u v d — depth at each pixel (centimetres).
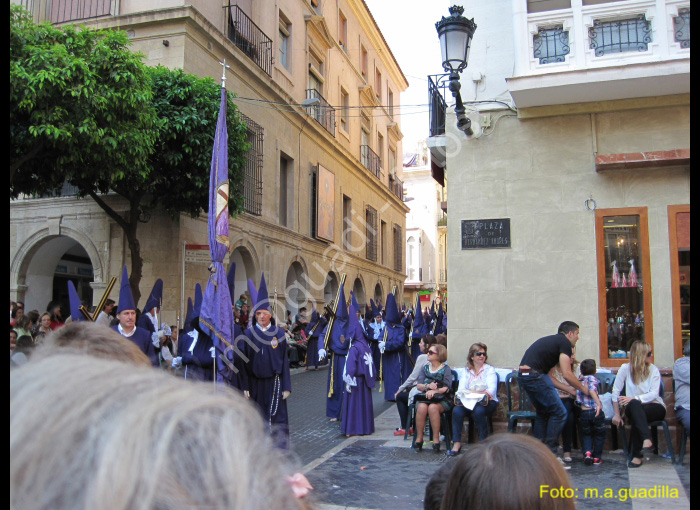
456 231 848
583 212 807
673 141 784
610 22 783
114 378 66
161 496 52
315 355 1838
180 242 1423
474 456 173
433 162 995
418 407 774
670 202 779
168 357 1018
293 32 2145
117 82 1053
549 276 811
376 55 3238
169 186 1311
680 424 727
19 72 946
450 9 757
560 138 823
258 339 773
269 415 771
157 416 58
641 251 781
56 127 984
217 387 73
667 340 761
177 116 1230
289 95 2034
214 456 57
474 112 855
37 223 1501
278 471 64
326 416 1070
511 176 837
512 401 793
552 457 171
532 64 796
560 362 667
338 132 2591
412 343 1484
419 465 705
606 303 792
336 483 628
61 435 55
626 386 700
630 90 770
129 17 1458
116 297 1404
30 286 1545
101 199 1420
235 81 1691
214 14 1619
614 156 779
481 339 824
